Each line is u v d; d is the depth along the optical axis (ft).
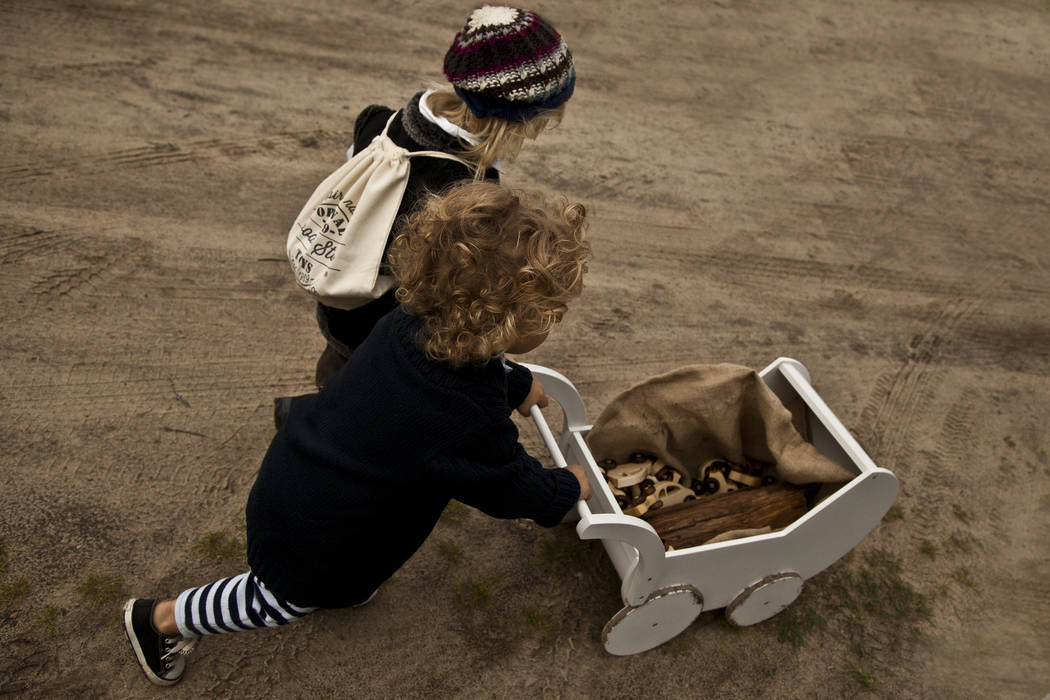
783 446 8.11
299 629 8.36
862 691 8.68
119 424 9.86
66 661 7.81
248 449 9.89
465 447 5.19
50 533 8.69
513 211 4.78
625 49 18.94
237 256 12.29
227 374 10.69
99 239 12.09
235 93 15.33
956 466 11.18
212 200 13.10
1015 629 9.45
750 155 16.47
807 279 13.87
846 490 7.63
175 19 16.87
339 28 17.61
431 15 18.58
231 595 6.71
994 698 8.82
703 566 7.72
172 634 7.10
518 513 5.92
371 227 6.47
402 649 8.38
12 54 15.10
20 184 12.67
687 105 17.54
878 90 19.08
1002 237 15.42
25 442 9.46
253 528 5.92
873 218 15.40
